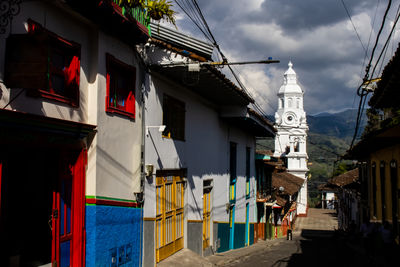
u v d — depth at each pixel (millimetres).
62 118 7066
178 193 12312
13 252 6586
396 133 11812
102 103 8000
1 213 6324
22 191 6734
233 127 18531
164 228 11141
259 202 25250
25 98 6238
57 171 7172
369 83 11406
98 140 7840
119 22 8062
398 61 8523
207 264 11852
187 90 12641
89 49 7871
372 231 15703
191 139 13195
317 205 84062
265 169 28359
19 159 6672
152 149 10203
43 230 7234
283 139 61531
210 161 15211
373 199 18359
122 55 8789
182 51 10062
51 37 6832
